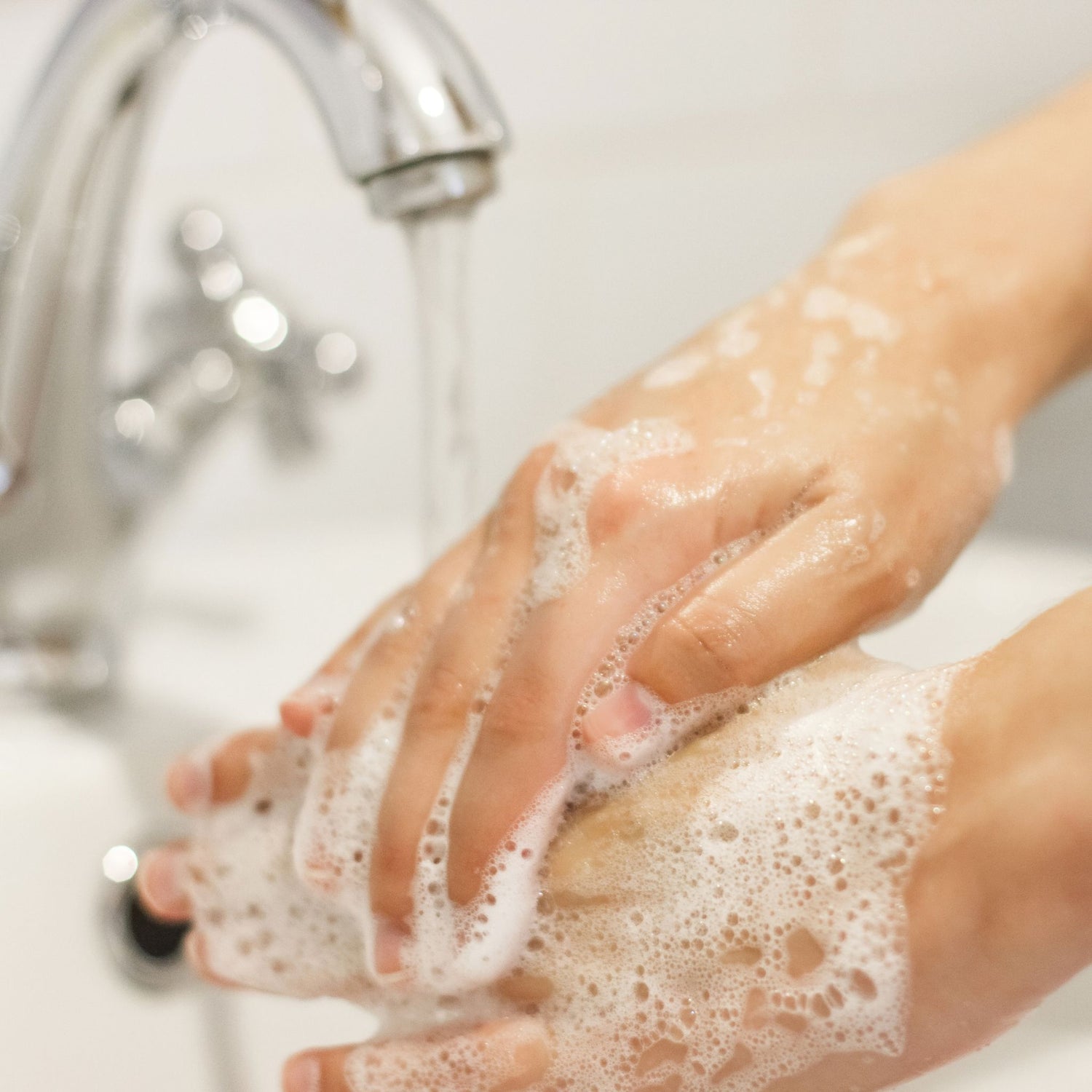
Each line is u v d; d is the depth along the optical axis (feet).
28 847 1.80
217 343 1.95
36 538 1.82
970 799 1.40
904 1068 1.43
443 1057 1.46
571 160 2.43
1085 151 1.80
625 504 1.52
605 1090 1.46
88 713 1.90
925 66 2.53
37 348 1.73
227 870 1.59
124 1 1.63
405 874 1.48
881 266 1.72
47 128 1.67
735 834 1.45
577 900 1.47
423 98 1.50
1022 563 2.27
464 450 1.62
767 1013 1.44
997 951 1.38
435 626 1.55
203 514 2.38
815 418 1.57
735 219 2.57
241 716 1.91
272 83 2.22
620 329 2.57
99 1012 1.82
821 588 1.49
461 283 1.58
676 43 2.42
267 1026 1.88
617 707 1.47
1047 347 1.73
